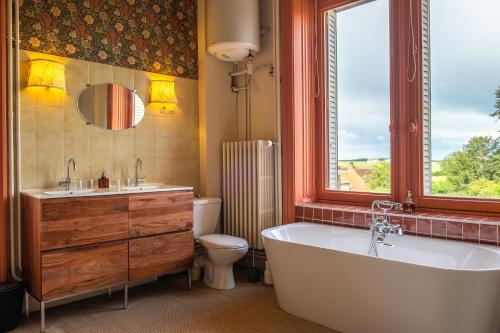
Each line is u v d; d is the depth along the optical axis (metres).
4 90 2.52
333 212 3.03
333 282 2.32
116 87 3.16
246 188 3.47
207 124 3.69
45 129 2.79
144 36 3.37
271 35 3.58
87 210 2.52
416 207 2.79
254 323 2.47
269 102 3.61
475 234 2.33
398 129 2.91
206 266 3.26
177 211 3.00
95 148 3.04
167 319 2.53
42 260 2.32
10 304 2.34
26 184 2.70
